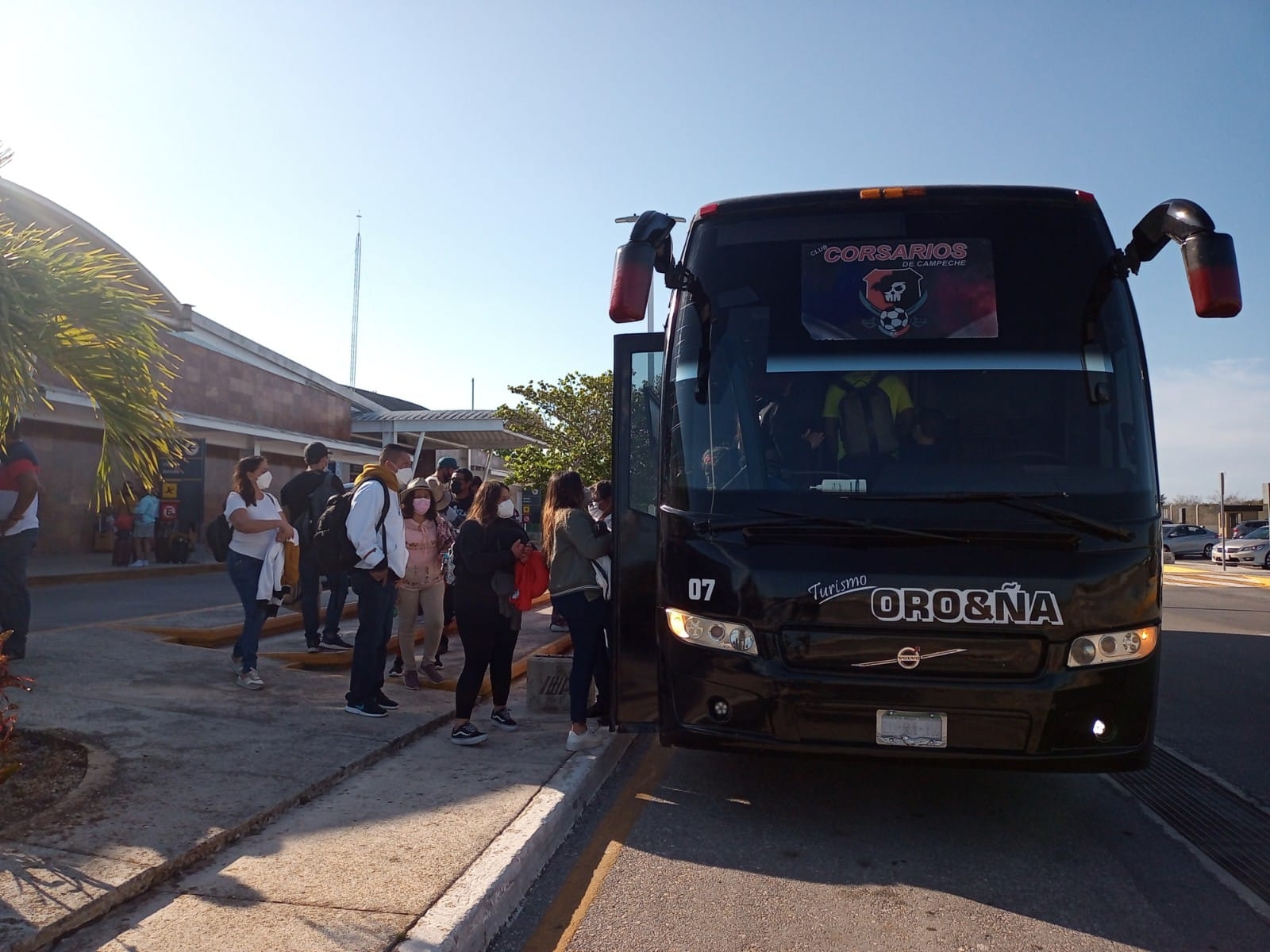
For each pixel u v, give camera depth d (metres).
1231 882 4.55
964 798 5.73
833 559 4.57
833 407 4.87
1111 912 4.18
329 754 5.55
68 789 4.78
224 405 23.78
